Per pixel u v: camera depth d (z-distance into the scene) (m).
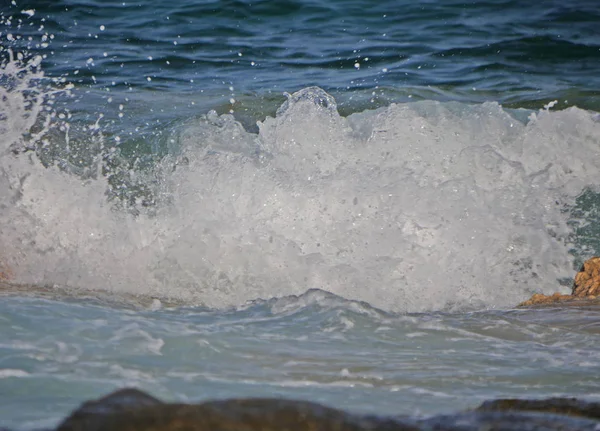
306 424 8.79
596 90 41.28
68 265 24.44
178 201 26.89
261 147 29.75
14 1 52.53
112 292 22.94
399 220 26.23
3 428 11.84
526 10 56.38
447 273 25.22
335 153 29.11
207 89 40.72
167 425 8.60
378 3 57.06
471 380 15.45
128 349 16.14
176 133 32.56
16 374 14.38
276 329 18.41
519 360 16.80
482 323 19.75
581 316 20.70
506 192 27.95
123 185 29.27
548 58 47.47
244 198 26.69
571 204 28.25
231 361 15.92
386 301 24.19
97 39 48.12
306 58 46.81
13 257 24.66
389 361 16.44
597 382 15.48
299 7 55.16
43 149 31.39
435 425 10.29
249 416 8.80
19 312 18.12
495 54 47.81
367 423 9.07
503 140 30.88
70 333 16.86
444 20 54.25
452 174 28.66
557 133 31.06
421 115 32.50
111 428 8.62
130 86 40.59
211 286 24.12
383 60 46.66
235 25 52.38
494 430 10.12
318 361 16.22
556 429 10.20
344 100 39.34
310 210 26.47
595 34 51.69
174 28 51.00
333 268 24.70
